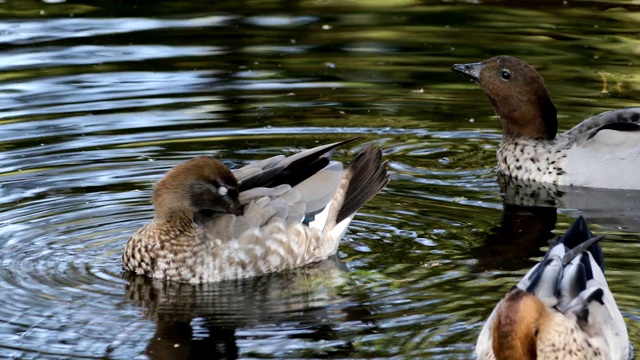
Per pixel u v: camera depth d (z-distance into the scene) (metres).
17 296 11.41
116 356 10.06
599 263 10.45
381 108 18.02
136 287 11.89
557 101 18.03
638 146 15.12
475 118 17.70
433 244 12.79
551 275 9.66
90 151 15.84
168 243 12.17
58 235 13.03
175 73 19.38
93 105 17.80
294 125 17.12
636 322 10.39
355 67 19.84
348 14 23.22
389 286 11.59
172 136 16.52
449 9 23.53
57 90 18.41
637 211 14.08
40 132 16.53
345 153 15.98
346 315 10.92
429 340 10.20
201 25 22.31
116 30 21.80
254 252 12.35
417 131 17.11
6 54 20.17
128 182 14.72
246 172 13.02
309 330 10.59
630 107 16.92
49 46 20.72
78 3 23.89
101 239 13.00
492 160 16.22
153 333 10.61
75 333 10.56
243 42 21.19
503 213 13.92
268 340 10.36
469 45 20.91
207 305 11.41
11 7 23.52
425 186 14.98
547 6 23.72
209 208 12.45
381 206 14.18
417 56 20.36
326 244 12.85
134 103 17.94
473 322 10.55
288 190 12.80
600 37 21.31
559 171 15.50
